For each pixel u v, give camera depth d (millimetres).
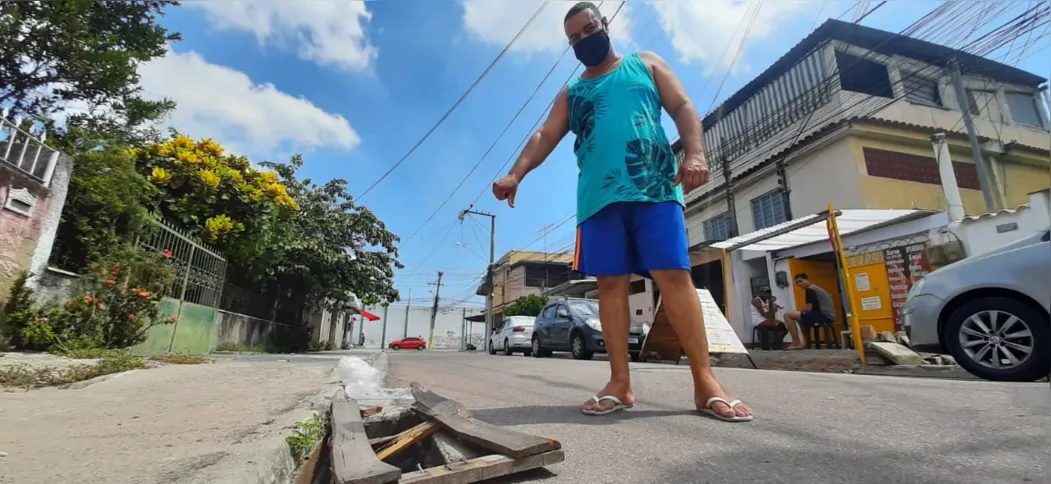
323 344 18562
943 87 13234
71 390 3020
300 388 3193
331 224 13750
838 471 1363
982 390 2562
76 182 5711
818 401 2393
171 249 7219
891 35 12727
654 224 2189
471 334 48406
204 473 1320
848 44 12812
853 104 12109
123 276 5766
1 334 4691
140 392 2961
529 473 1462
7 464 1401
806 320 8938
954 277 4398
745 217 14484
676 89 2371
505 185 2336
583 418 2164
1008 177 12969
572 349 10961
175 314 7223
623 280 2330
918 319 4578
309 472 1736
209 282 8398
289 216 10258
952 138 12227
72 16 5660
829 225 6676
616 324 2326
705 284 14648
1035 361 3871
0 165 4652
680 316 2180
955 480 1248
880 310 9594
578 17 2422
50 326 4977
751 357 7461
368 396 2986
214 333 8617
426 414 2141
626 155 2236
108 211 5941
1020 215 7520
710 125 16391
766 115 14266
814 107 12859
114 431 1853
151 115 7043
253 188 9336
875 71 12969
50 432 1835
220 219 8438
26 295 4844
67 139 6176
